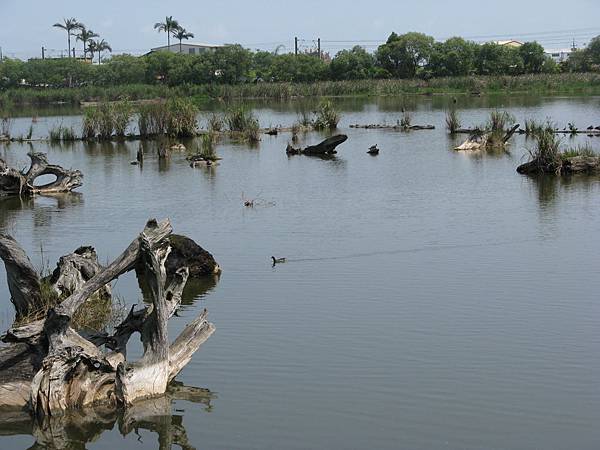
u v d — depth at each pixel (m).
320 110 64.38
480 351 14.70
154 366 13.41
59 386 12.91
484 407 12.60
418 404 12.75
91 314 16.44
